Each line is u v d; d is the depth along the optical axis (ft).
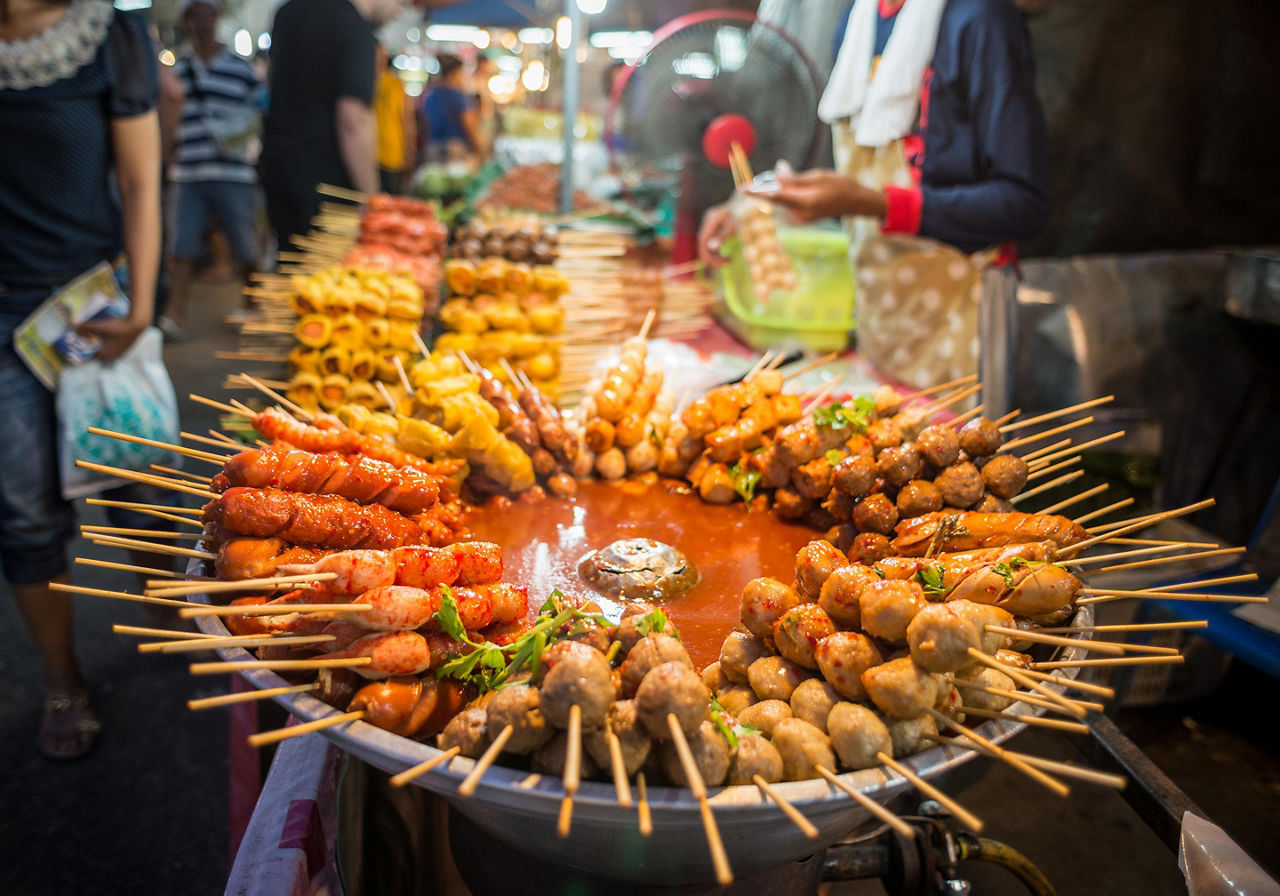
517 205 19.77
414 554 4.39
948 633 3.76
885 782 3.47
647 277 12.34
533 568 6.13
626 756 3.57
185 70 25.02
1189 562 9.29
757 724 4.22
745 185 10.47
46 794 10.45
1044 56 14.10
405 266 11.72
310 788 4.90
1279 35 13.28
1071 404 12.87
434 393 7.29
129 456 10.26
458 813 4.84
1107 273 13.32
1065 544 5.39
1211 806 9.64
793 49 11.84
